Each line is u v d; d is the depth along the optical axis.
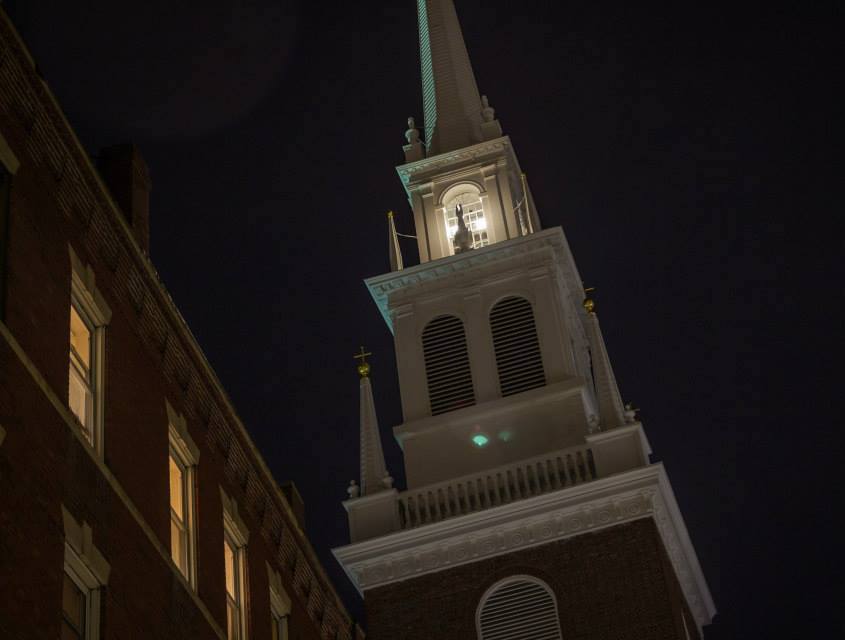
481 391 59.66
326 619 46.31
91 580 29.91
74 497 29.70
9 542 26.94
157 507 34.12
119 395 33.50
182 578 34.16
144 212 39.31
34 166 31.66
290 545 43.66
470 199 65.69
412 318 61.91
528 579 53.81
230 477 39.84
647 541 53.44
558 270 62.59
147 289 36.00
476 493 56.22
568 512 54.44
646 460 55.56
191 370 38.03
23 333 29.47
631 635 51.78
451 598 54.19
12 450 27.78
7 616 26.36
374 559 55.25
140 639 31.12
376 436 59.09
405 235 65.06
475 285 61.88
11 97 31.11
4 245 29.75
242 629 38.59
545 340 60.22
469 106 68.81
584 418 58.19
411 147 67.25
